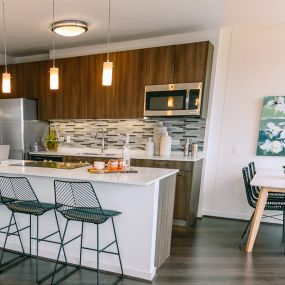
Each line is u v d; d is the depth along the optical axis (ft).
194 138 12.88
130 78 12.91
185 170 11.13
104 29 12.17
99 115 13.79
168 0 9.33
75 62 14.21
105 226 7.44
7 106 14.82
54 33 12.73
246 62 12.00
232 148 12.41
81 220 6.46
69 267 7.68
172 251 8.86
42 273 7.31
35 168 8.32
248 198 9.53
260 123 11.84
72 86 14.38
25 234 8.47
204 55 11.36
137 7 9.90
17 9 10.13
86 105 14.08
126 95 13.05
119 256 7.23
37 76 15.24
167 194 7.90
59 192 7.65
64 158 13.74
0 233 8.86
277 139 11.60
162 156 12.30
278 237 10.27
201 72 11.44
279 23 11.37
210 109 12.50
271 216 11.32
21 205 7.32
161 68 12.20
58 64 14.65
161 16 10.72
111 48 14.30
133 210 7.11
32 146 15.21
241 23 11.46
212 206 12.85
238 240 9.93
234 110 12.30
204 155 12.67
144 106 12.65
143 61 12.57
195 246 9.31
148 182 6.39
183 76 11.78
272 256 8.63
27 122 14.80
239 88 12.17
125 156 8.86
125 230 7.23
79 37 13.34
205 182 12.90
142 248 7.06
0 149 12.63
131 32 12.57
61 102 14.73
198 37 12.47
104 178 6.75
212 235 10.38
